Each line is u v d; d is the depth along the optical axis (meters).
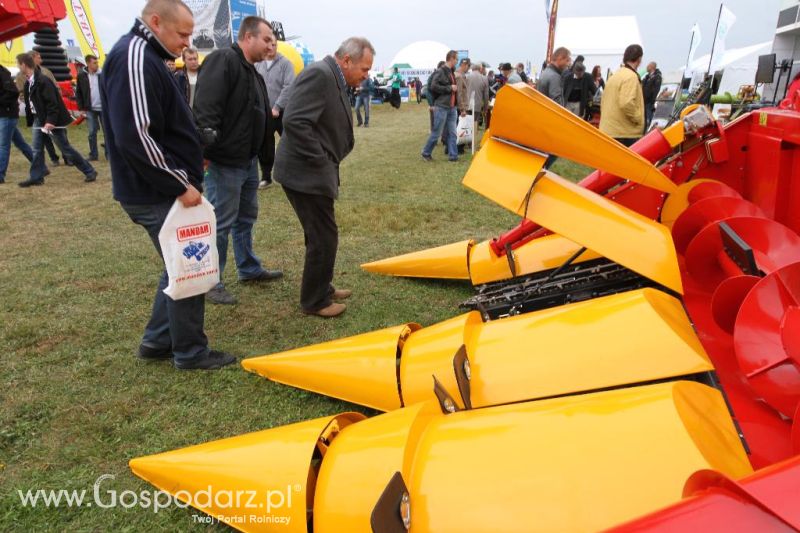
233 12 17.42
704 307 2.46
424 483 1.50
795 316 1.60
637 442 1.43
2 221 6.48
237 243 4.43
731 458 1.44
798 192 2.80
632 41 24.17
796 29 13.05
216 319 3.87
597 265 3.36
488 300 3.34
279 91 7.74
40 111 8.34
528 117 2.18
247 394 2.90
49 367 3.19
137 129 2.48
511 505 1.40
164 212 2.77
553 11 17.42
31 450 2.48
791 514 0.86
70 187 8.55
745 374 1.72
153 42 2.60
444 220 6.56
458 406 2.04
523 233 3.83
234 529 2.02
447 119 10.69
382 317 3.90
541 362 2.02
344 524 1.54
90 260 5.08
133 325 3.74
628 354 1.90
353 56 3.46
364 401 2.50
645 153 3.20
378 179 9.08
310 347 2.81
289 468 1.73
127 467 2.38
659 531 0.89
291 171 3.46
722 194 3.06
